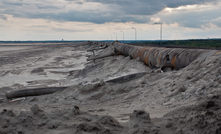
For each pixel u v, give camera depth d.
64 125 4.02
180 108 4.58
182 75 7.81
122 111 6.74
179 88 6.67
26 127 4.05
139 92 8.85
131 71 15.68
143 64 17.69
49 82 20.03
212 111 3.82
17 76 23.80
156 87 8.34
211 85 5.60
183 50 11.34
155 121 4.34
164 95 6.93
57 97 11.07
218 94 4.45
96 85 10.73
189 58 9.97
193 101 5.28
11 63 36.62
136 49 21.06
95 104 8.97
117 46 33.78
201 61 7.86
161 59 12.98
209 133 3.44
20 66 32.53
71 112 4.68
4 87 17.95
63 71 27.47
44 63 36.69
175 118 4.15
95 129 3.87
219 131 3.41
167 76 8.96
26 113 4.56
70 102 9.95
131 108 6.97
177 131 3.70
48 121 4.23
